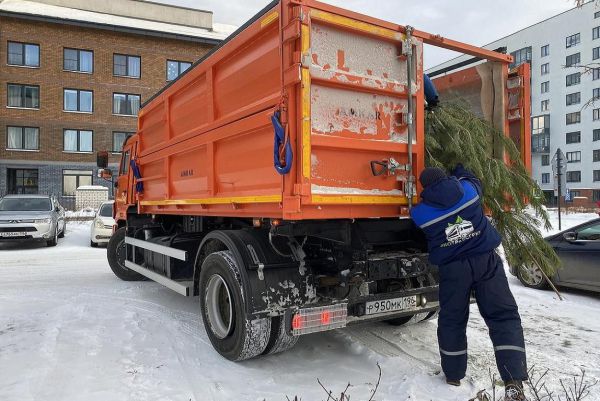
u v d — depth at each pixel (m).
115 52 30.89
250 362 3.97
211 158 4.37
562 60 50.72
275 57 3.43
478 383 3.53
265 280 3.68
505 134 4.70
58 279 8.02
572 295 6.67
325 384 3.54
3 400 3.19
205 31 34.56
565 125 50.84
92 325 4.95
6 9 28.42
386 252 4.21
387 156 3.70
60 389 3.38
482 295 3.41
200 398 3.28
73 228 18.56
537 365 3.96
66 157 30.31
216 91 4.32
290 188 3.21
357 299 3.79
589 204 40.66
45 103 29.72
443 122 4.15
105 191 25.81
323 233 3.71
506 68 4.74
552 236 6.98
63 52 29.95
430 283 4.27
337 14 3.33
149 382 3.52
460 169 3.86
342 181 3.43
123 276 7.89
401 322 4.94
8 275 8.48
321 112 3.31
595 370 3.85
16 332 4.72
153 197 6.32
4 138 29.06
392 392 3.38
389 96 3.71
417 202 3.79
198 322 5.12
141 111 6.50
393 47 3.71
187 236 5.64
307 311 3.52
